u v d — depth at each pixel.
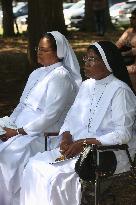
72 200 6.65
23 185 6.93
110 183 7.53
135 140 7.05
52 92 7.61
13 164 7.29
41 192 6.66
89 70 7.06
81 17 38.81
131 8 39.62
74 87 7.83
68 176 6.64
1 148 7.38
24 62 21.80
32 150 7.49
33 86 7.99
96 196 6.62
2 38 33.62
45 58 7.78
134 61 11.91
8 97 15.58
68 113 7.41
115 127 6.82
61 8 25.72
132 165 6.85
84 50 25.59
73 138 7.23
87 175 6.59
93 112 7.08
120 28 38.66
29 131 7.57
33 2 17.27
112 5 44.88
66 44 7.82
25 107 7.95
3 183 7.33
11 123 8.04
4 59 23.11
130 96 6.92
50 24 17.41
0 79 18.36
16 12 46.03
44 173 6.70
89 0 36.50
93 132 7.02
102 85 7.10
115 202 7.82
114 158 6.73
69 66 7.86
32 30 17.44
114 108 6.88
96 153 6.59
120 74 7.07
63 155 6.85
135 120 6.97
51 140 7.74
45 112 7.57
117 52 7.04
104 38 32.00
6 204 7.38
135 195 8.23
